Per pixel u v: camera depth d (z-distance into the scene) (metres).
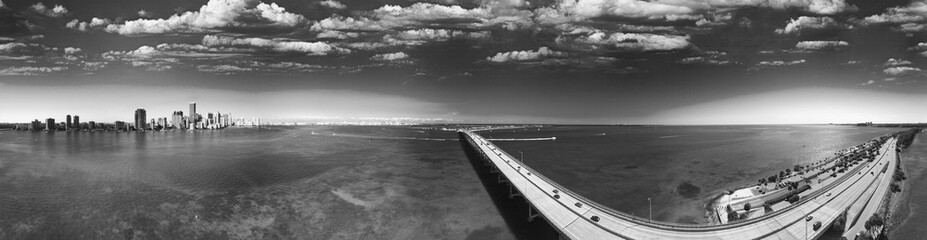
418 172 175.88
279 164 198.62
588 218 94.38
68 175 171.62
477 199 131.88
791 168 193.62
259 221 115.88
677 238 84.50
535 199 109.81
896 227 109.69
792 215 98.81
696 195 143.00
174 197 136.00
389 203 129.62
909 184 150.25
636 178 170.75
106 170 183.00
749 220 93.94
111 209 124.00
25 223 113.75
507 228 108.00
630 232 86.69
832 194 119.94
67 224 113.38
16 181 159.62
